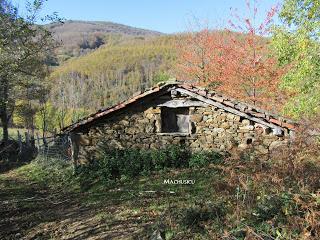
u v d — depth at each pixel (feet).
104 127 50.31
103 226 32.12
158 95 48.62
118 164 48.11
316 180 19.27
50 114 128.16
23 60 50.83
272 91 58.29
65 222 34.65
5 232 33.37
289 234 17.58
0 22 44.75
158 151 48.42
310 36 43.98
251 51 60.54
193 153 48.49
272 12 60.23
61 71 299.58
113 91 228.84
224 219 23.43
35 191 47.44
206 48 72.43
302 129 23.80
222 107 47.06
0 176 60.34
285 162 20.44
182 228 25.59
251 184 21.93
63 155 64.69
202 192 37.40
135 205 36.78
